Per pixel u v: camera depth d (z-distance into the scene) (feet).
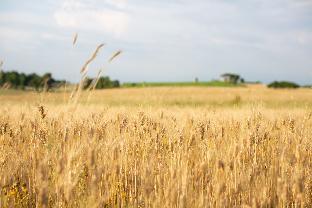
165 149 17.24
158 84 368.68
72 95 11.50
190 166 13.57
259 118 20.61
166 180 13.24
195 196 11.98
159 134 18.31
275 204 13.53
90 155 10.47
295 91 194.08
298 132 20.47
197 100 129.70
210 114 26.00
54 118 15.83
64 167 10.28
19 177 14.61
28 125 18.22
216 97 160.04
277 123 22.82
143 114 19.98
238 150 15.34
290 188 13.48
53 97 15.65
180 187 11.51
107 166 13.85
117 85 288.30
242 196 13.34
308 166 15.71
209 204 12.30
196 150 15.69
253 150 16.88
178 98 135.54
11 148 16.30
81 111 18.56
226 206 12.65
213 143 17.13
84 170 12.20
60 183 11.13
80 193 12.18
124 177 14.87
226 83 401.90
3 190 13.10
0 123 18.71
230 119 23.79
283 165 14.58
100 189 12.91
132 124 19.22
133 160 15.85
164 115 23.53
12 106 23.29
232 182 13.53
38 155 13.39
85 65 11.11
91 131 12.23
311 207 14.17
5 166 14.55
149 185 12.65
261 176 14.83
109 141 14.94
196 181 13.02
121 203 13.97
